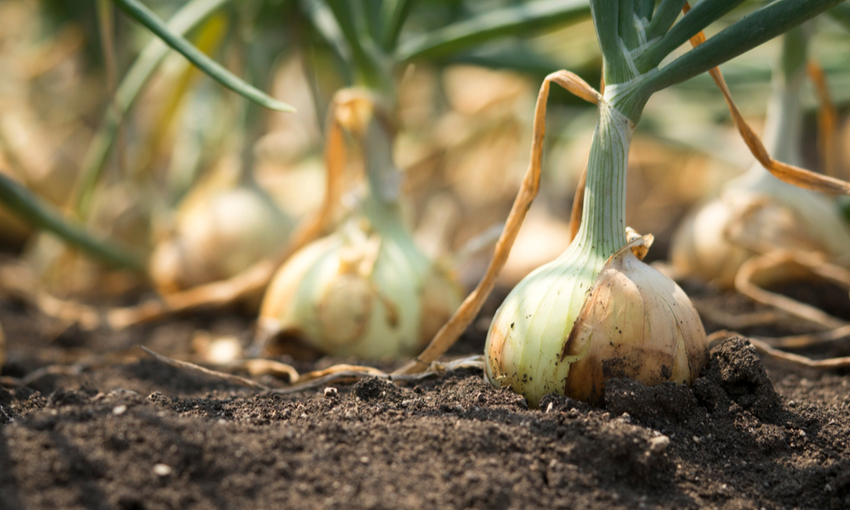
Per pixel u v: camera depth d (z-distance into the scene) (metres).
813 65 0.91
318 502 0.67
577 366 0.71
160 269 1.06
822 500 0.70
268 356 0.86
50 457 0.67
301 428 0.70
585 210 0.73
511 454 0.69
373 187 0.87
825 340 0.85
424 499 0.68
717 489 0.69
